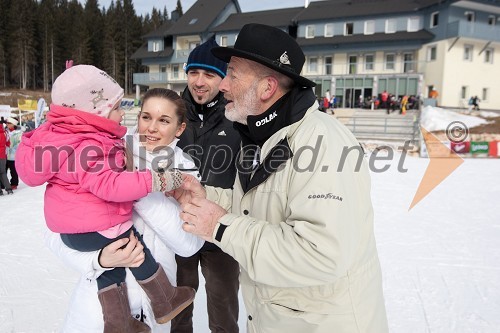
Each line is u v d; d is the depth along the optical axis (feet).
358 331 5.28
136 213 5.93
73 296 5.86
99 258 5.31
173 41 129.70
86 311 5.60
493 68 101.55
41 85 215.72
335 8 113.09
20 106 63.57
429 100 89.25
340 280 5.21
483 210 24.70
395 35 102.32
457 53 96.73
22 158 5.12
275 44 5.20
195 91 8.91
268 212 5.31
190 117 9.18
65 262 5.62
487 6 95.50
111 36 212.64
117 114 5.51
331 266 4.55
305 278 4.70
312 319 5.24
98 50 219.61
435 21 99.66
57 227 5.22
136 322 5.64
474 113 81.56
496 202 27.14
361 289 5.37
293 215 4.81
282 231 4.82
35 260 15.24
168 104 5.99
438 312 11.55
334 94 108.06
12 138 30.63
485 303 12.10
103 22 229.66
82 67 5.21
